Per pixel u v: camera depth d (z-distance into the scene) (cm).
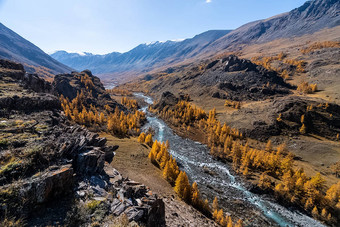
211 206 6084
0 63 5575
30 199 1459
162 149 8188
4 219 1273
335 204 6059
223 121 15562
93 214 1631
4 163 1650
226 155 10444
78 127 3272
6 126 2441
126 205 1902
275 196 6944
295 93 19325
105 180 2345
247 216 5875
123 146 8531
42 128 2692
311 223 5800
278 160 8562
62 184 1745
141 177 5753
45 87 6200
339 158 8638
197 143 12712
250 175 8306
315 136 11206
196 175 8344
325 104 12825
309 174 7975
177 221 3238
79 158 2305
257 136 12125
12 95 3444
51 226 1385
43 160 1883
